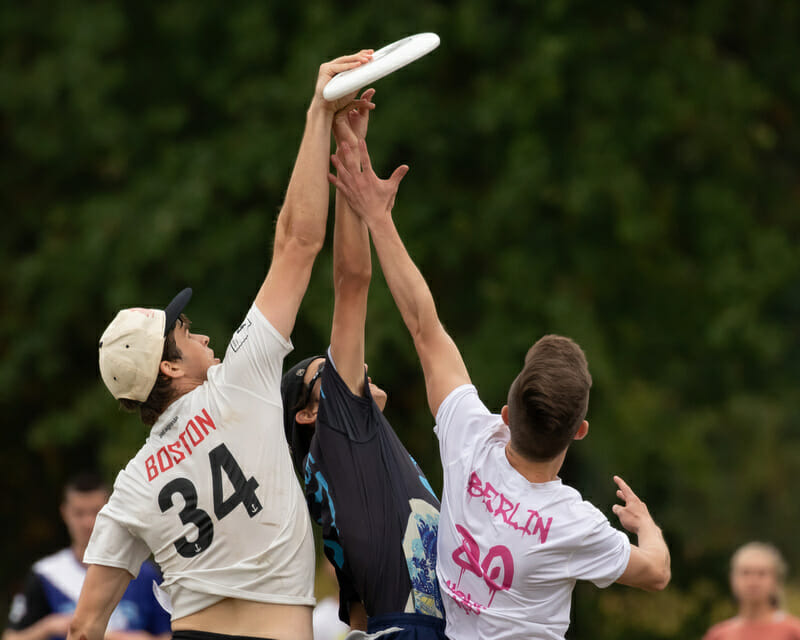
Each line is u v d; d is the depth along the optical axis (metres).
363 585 11.32
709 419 40.97
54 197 42.81
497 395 34.59
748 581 24.12
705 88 37.34
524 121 35.69
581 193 34.88
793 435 64.62
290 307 10.91
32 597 20.19
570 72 36.75
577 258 36.44
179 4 39.19
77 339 41.59
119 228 37.19
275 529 10.72
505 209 35.81
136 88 39.91
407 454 12.09
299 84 35.97
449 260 36.50
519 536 10.30
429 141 36.50
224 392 10.77
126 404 11.21
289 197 11.01
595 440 36.31
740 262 38.09
